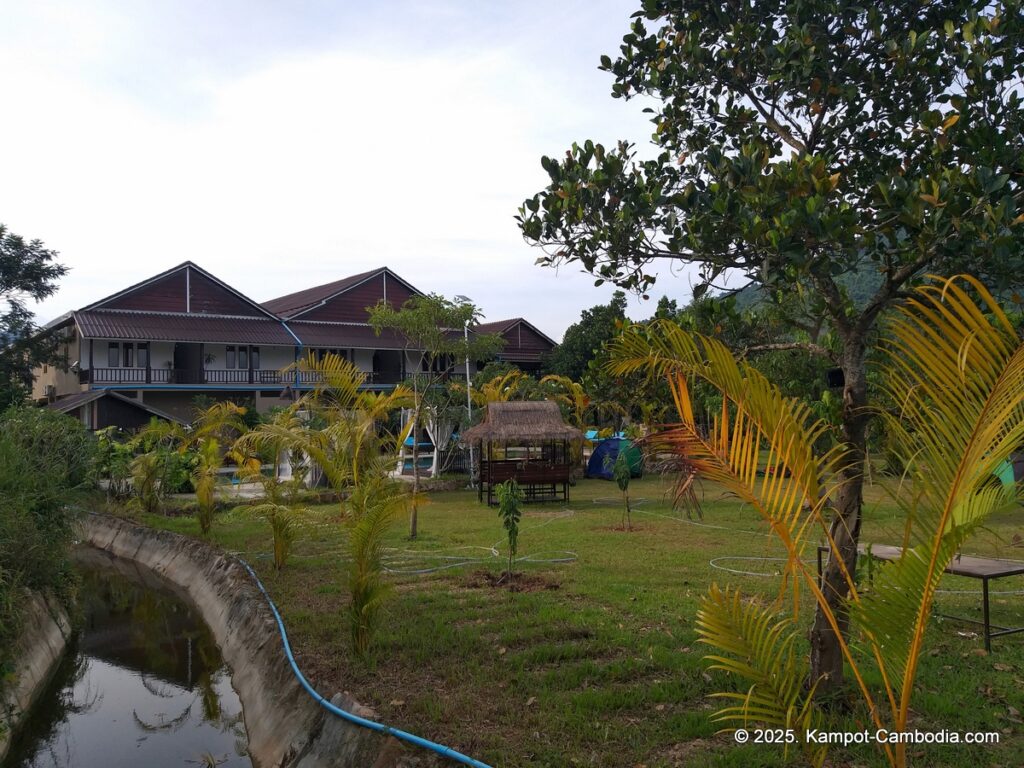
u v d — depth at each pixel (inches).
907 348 122.1
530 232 231.9
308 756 213.0
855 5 219.8
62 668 374.9
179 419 1251.8
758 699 144.2
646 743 186.4
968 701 206.7
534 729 196.2
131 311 1285.7
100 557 649.6
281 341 1341.0
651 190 216.1
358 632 261.4
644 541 500.7
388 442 535.2
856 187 235.6
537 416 808.3
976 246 159.5
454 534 552.7
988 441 115.5
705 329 226.8
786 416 136.9
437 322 828.6
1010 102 197.8
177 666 370.0
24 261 1224.8
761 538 507.2
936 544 123.1
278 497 440.1
